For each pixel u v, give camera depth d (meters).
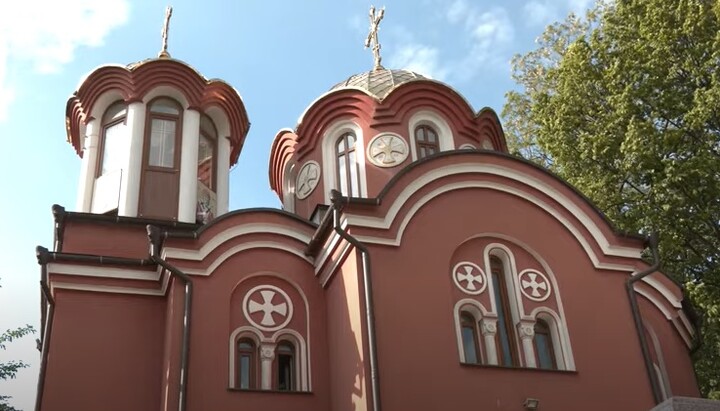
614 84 21.03
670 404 9.39
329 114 18.28
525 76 27.70
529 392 12.46
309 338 13.89
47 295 14.09
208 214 18.08
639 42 21.00
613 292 14.02
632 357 13.44
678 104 19.98
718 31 19.31
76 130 19.22
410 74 19.42
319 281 14.48
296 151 18.81
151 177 17.20
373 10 21.08
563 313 13.52
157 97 18.30
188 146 17.70
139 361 13.95
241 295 14.10
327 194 17.56
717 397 19.58
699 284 18.56
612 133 20.77
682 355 16.77
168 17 19.91
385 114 17.66
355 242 12.70
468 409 11.97
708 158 18.56
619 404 12.91
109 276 14.42
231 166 20.41
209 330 13.40
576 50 22.34
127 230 15.68
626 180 20.62
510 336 13.34
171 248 13.88
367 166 17.28
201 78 18.55
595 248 14.30
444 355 12.27
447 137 17.95
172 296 13.57
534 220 14.21
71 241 15.27
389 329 12.19
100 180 17.55
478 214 13.86
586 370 13.04
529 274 13.80
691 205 19.16
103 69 18.27
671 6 20.56
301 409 13.19
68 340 13.80
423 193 13.59
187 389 12.74
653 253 14.58
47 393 13.30
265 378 13.55
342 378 12.87
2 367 20.38
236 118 19.50
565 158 21.61
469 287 13.30
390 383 11.77
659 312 16.69
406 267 12.81
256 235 14.60
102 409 13.44
